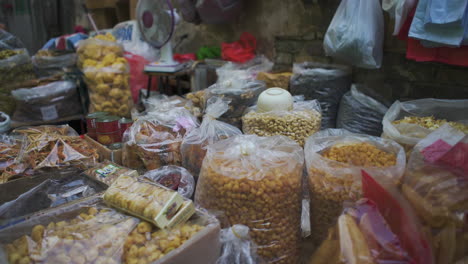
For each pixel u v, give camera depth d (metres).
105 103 2.61
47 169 1.52
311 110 1.83
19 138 1.76
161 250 0.95
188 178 1.47
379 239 0.98
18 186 1.33
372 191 1.09
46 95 2.78
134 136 1.64
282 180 1.18
